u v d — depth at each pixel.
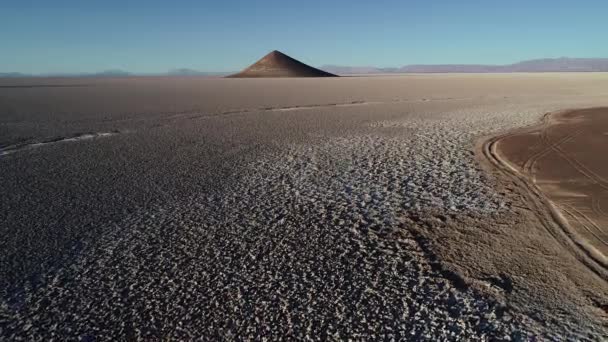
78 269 5.14
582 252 5.09
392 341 3.72
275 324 4.02
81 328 4.05
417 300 4.32
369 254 5.38
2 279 4.92
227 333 3.91
